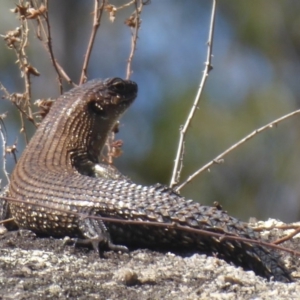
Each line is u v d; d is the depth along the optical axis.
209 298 7.86
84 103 11.81
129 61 13.33
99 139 11.91
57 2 24.75
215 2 12.38
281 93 22.78
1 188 12.55
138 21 13.34
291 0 23.00
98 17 13.37
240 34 22.98
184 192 22.05
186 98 21.58
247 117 21.97
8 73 21.27
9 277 8.30
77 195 9.53
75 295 7.89
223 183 22.45
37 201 9.75
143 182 21.31
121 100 12.12
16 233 9.93
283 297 7.87
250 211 22.91
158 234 9.13
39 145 11.19
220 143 21.31
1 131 12.73
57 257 8.98
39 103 12.84
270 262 8.55
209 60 12.51
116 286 8.16
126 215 9.20
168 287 8.17
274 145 22.77
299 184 22.92
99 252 9.07
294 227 10.51
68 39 24.83
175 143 21.27
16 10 12.71
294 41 23.14
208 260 8.84
